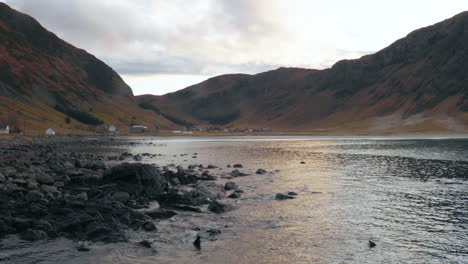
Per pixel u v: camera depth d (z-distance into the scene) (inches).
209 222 914.7
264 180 1660.9
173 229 846.5
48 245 709.9
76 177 1358.3
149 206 1079.6
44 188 1165.1
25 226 788.0
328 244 749.9
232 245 741.3
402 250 713.6
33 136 6791.3
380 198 1234.0
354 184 1544.0
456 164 2325.3
